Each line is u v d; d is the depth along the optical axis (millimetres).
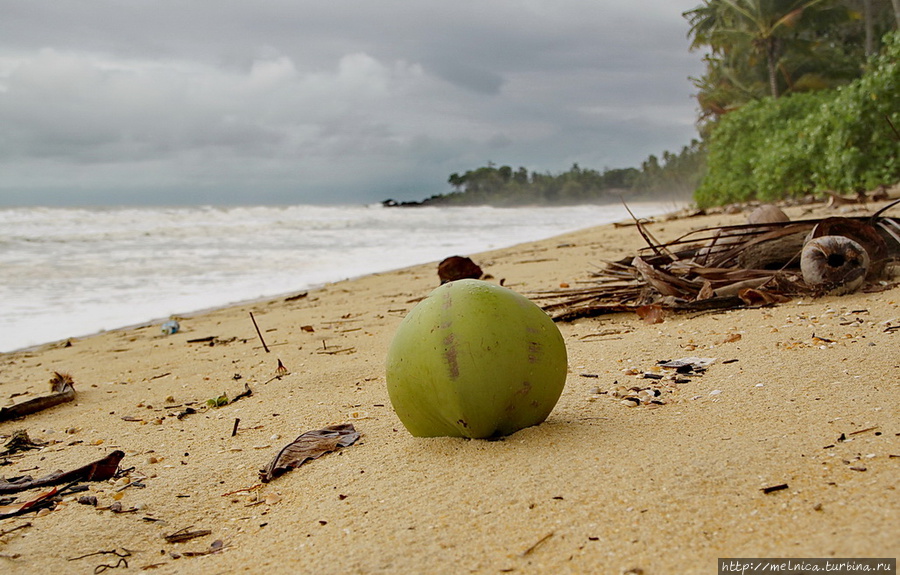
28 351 6824
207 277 11750
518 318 2852
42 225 26625
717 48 36469
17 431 3836
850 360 3465
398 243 18375
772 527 1933
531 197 143000
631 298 5859
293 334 6352
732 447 2518
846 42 37812
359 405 3826
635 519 2070
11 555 2395
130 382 5090
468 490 2412
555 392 2920
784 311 4875
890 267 5613
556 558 1925
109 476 3078
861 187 13922
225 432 3617
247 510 2629
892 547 1725
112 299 9648
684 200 66750
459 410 2781
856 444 2424
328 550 2150
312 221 32656
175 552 2363
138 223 28891
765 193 17156
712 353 4020
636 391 3441
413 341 2875
